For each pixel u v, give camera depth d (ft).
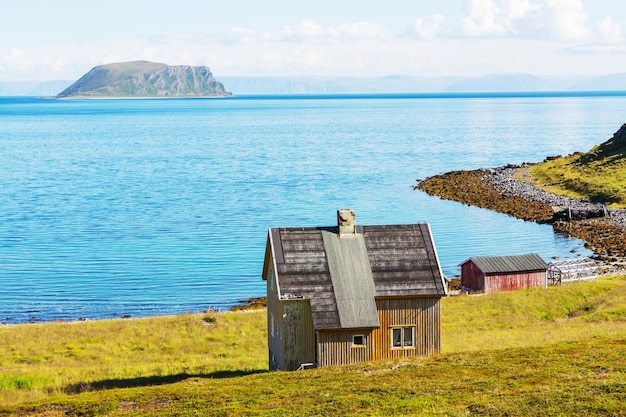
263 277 165.37
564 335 165.58
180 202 445.78
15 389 146.00
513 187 474.49
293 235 151.84
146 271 288.30
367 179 536.01
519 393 108.78
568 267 276.82
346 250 150.10
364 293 144.56
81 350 180.65
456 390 113.39
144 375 155.33
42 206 434.30
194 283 272.31
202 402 116.57
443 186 489.26
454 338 177.58
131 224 380.58
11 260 306.14
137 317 227.40
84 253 318.45
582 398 103.45
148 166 629.51
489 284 242.58
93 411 115.44
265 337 192.03
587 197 430.61
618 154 505.66
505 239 341.62
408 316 146.41
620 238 332.19
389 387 117.50
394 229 154.71
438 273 148.36
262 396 117.80
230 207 426.10
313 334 144.46
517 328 192.95
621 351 133.90
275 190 488.44
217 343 187.01
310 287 144.46
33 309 242.17
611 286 232.53
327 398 112.98
